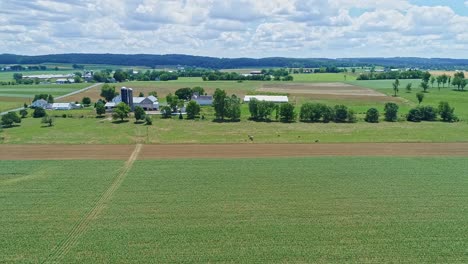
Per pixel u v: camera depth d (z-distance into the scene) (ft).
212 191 159.02
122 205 144.15
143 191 158.81
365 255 107.86
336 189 161.07
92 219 131.85
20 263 104.06
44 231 122.72
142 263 103.96
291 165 196.13
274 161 203.51
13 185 165.89
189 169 189.26
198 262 104.27
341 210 139.23
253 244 114.21
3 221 130.00
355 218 132.36
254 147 236.22
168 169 189.26
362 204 144.87
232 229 124.06
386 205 143.64
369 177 176.55
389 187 163.12
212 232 122.01
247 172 184.44
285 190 160.04
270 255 107.96
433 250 110.52
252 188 162.50
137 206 143.23
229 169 189.26
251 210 139.33
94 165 195.72
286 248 111.75
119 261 104.99
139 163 199.82
